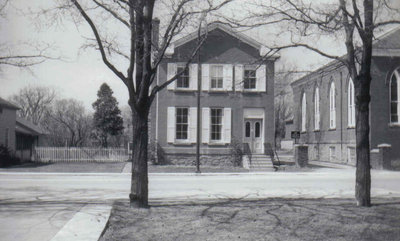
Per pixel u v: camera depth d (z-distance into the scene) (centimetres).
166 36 1086
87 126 6806
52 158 3581
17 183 1928
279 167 2847
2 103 3122
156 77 2944
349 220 934
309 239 767
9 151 3150
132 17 1051
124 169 2731
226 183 1959
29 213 1055
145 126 1109
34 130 4241
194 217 968
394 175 2408
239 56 2947
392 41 2861
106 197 1412
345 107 3259
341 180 2138
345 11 1044
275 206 1141
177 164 2944
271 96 2991
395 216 981
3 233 840
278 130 7169
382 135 2859
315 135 3944
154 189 1695
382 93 2875
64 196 1441
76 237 775
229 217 969
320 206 1134
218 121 2983
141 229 847
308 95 4153
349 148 3209
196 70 2942
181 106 2959
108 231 833
